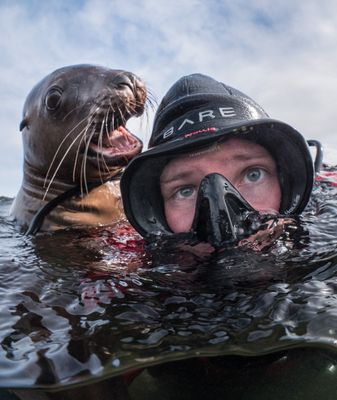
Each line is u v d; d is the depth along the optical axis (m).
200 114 0.31
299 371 0.25
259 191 0.31
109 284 0.28
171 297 0.25
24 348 0.22
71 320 0.24
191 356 0.21
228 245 0.28
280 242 0.29
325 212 0.36
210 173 0.29
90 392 0.21
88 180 0.50
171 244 0.30
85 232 0.44
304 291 0.24
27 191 0.54
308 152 0.30
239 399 0.24
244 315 0.23
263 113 0.34
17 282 0.29
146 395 0.25
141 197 0.32
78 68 0.50
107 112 0.46
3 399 0.22
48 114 0.49
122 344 0.21
